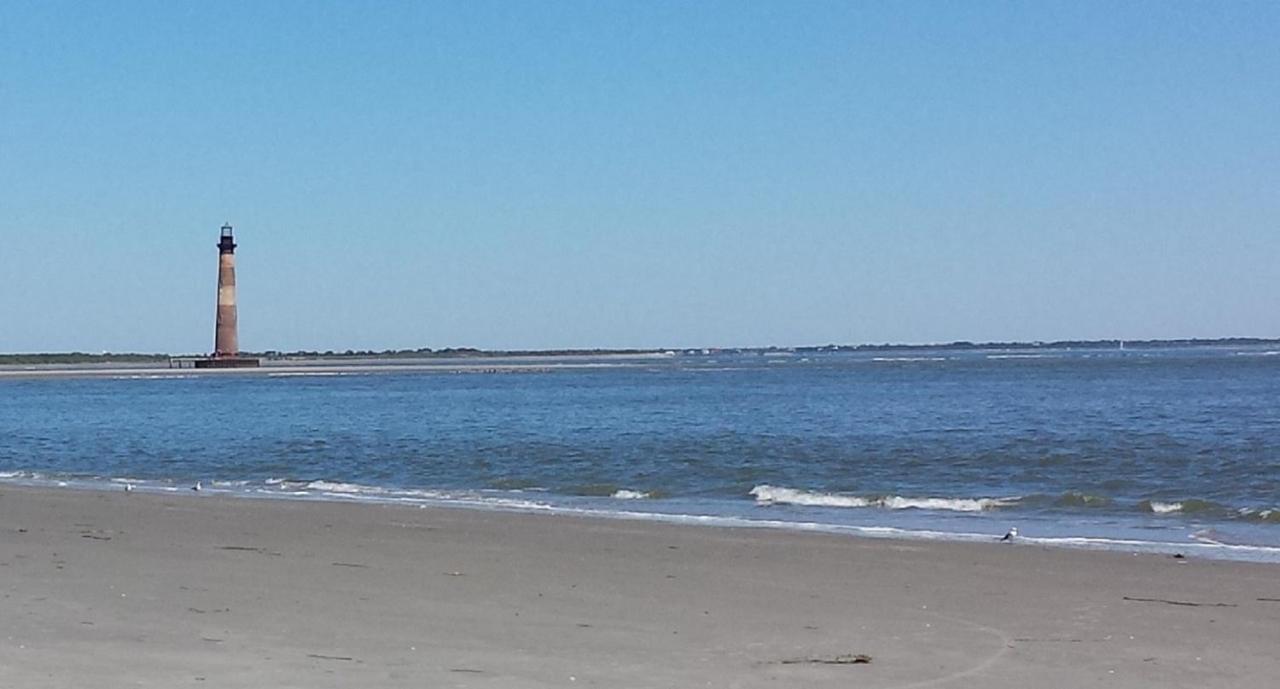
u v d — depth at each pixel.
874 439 41.56
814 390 90.44
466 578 13.92
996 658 9.90
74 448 43.81
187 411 70.38
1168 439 39.34
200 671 9.16
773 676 9.21
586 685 8.86
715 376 133.12
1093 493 25.28
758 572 14.39
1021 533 19.27
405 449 40.03
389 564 15.02
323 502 23.92
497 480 29.39
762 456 35.25
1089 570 14.63
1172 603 12.45
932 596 12.81
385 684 8.83
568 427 50.66
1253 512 21.78
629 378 130.62
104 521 20.05
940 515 22.06
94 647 9.98
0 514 21.19
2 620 11.18
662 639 10.54
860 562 15.25
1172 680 9.23
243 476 32.09
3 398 93.38
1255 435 40.50
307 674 9.09
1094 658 9.91
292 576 14.03
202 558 15.55
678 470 31.41
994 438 41.09
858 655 9.95
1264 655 10.06
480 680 8.98
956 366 167.75
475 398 84.62
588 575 14.13
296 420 59.34
